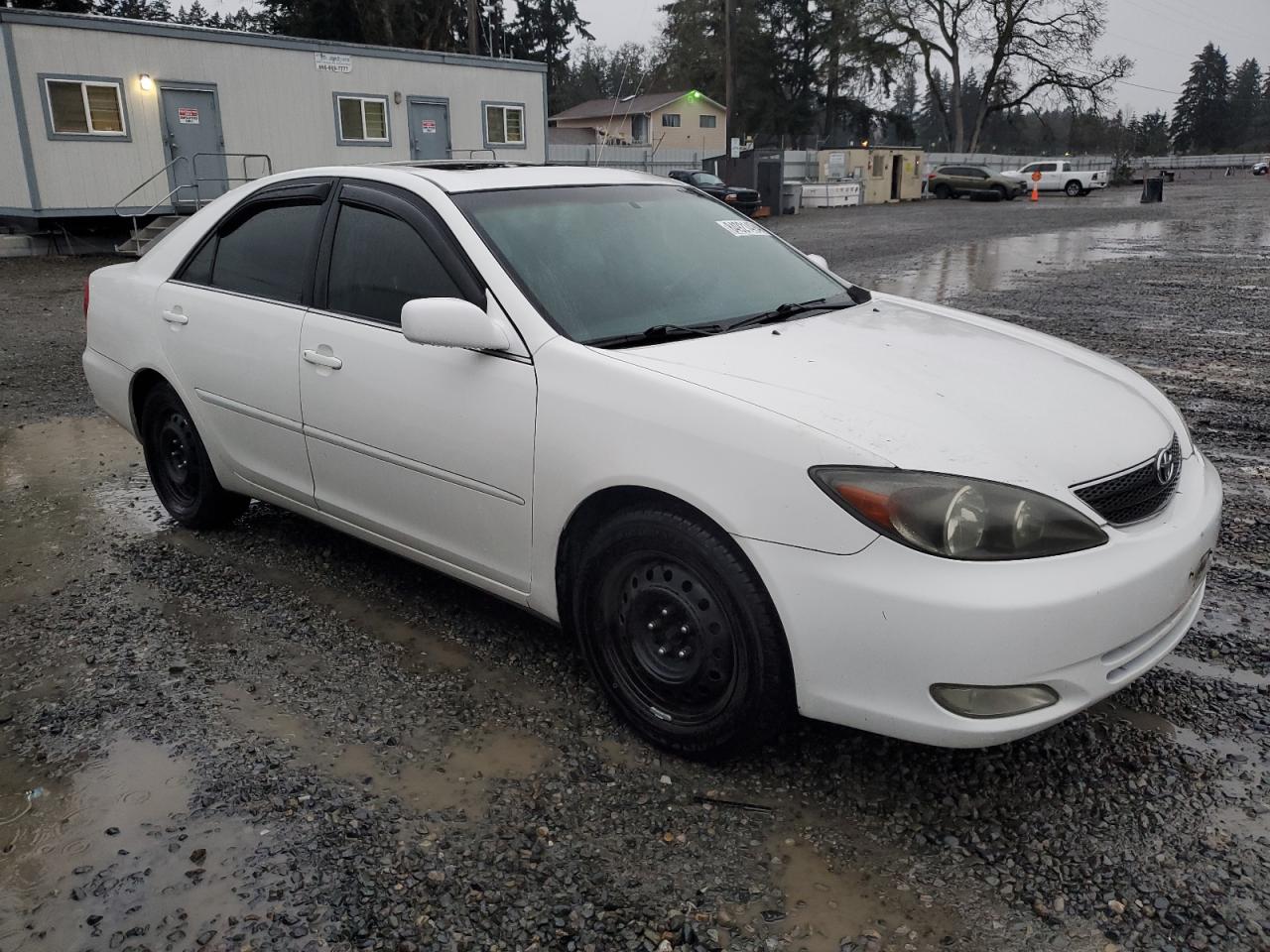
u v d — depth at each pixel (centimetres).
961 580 227
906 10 6212
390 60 2216
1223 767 274
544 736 295
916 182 4438
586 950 213
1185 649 341
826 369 279
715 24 6381
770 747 287
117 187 1889
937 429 248
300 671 333
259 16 4347
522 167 388
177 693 319
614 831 252
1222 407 647
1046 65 6194
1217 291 1195
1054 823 252
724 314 329
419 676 329
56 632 363
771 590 245
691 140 6316
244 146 2031
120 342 459
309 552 436
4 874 238
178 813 259
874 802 262
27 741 294
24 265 1778
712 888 232
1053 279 1355
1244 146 12550
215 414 414
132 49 1859
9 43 1727
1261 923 217
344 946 215
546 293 310
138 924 221
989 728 231
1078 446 256
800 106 6406
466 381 310
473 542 324
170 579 409
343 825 254
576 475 281
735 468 249
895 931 218
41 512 496
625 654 287
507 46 6656
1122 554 242
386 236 347
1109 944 212
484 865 239
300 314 370
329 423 359
